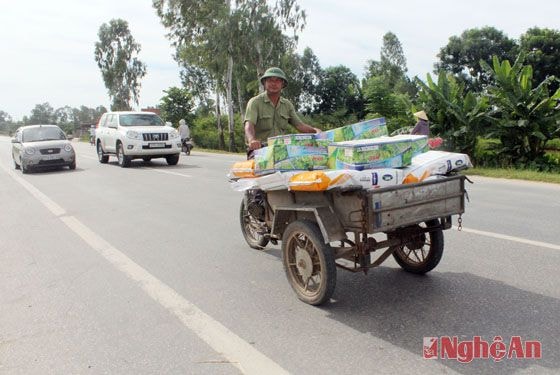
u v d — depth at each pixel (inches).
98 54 2342.5
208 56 1175.6
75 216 331.0
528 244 224.8
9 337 148.3
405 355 128.1
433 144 197.6
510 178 485.1
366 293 173.9
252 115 216.2
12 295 183.9
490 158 604.1
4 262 227.6
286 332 144.8
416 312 155.3
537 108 553.0
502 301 160.1
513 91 566.6
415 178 156.2
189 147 923.4
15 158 708.7
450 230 257.0
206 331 147.3
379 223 145.7
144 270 209.0
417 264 190.2
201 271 205.9
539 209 309.3
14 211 360.2
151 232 278.4
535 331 138.4
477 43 1795.0
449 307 157.6
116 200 390.9
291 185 160.2
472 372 118.8
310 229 159.6
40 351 138.4
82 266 217.3
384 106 1035.9
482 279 181.6
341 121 1592.0
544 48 1630.2
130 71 2377.0
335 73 2134.6
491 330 140.2
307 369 122.9
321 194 162.1
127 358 132.6
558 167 547.5
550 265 194.1
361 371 120.8
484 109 602.2
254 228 229.5
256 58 1138.7
